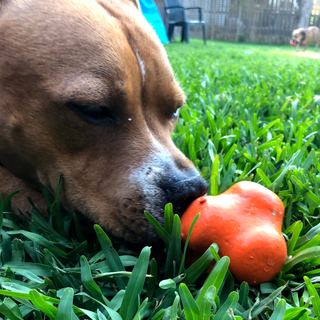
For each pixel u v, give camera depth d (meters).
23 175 0.32
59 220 0.29
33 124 0.28
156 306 0.22
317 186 0.34
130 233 0.27
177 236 0.25
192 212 0.25
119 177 0.28
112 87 0.28
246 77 0.91
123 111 0.29
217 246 0.23
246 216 0.24
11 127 0.29
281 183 0.34
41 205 0.32
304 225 0.31
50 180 0.30
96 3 0.32
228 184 0.33
